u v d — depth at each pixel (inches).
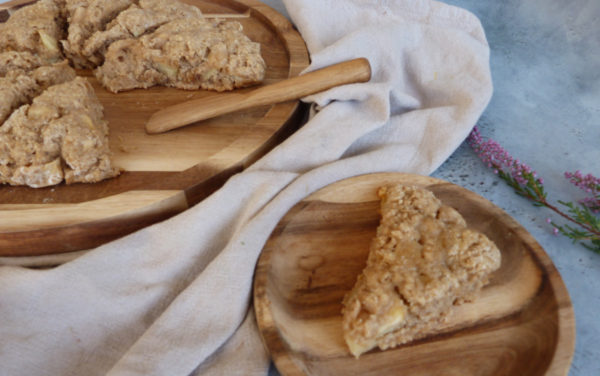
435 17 20.6
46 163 15.9
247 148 16.7
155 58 19.0
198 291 13.8
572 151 17.5
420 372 12.9
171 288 14.6
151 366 13.0
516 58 20.8
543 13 22.3
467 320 13.4
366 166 16.4
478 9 22.8
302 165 16.6
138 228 15.8
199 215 15.0
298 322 13.6
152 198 15.5
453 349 13.1
